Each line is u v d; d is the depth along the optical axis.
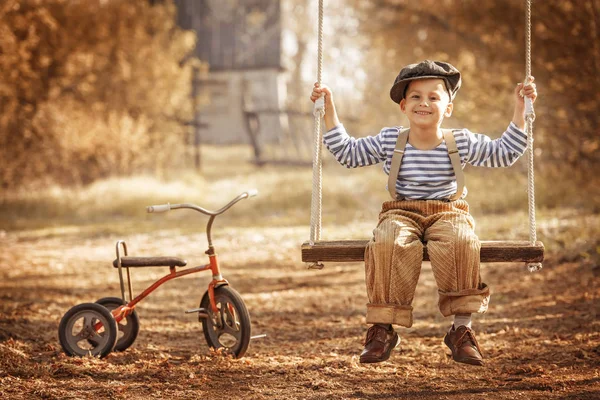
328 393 4.92
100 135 19.56
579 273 9.16
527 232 11.73
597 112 12.84
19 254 12.42
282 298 8.93
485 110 15.30
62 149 18.75
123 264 6.18
